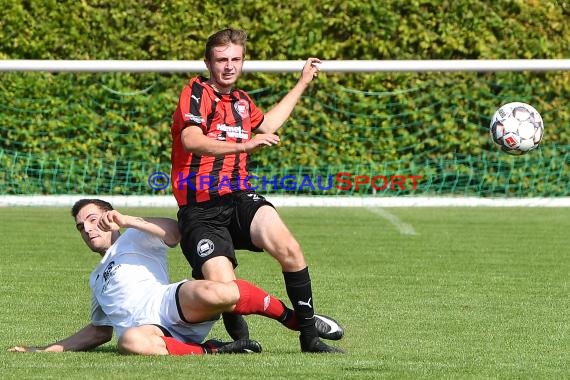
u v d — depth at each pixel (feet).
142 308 64.49
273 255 64.69
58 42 152.76
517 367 61.41
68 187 154.92
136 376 56.95
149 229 65.46
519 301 85.76
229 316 67.15
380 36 154.51
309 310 65.10
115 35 152.76
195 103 66.74
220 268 64.28
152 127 154.40
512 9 154.40
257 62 144.05
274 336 72.69
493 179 156.76
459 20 154.40
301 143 155.63
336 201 152.35
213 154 63.87
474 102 155.43
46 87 153.07
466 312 81.00
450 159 156.66
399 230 127.24
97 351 66.08
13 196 151.84
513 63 144.15
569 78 154.81
